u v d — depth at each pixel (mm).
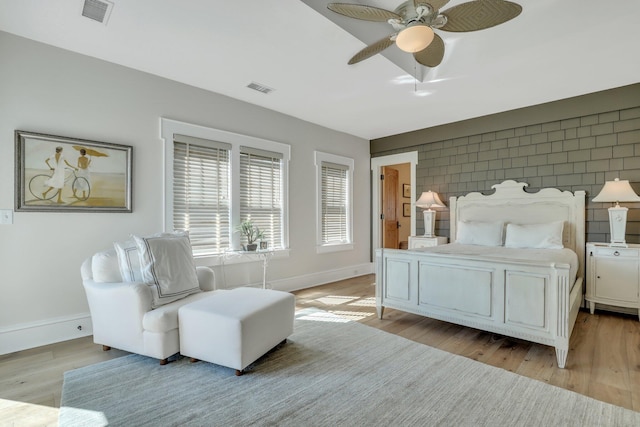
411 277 3102
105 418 1663
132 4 2113
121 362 2293
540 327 2346
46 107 2611
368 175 5875
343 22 2391
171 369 2191
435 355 2443
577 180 3867
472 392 1924
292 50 2705
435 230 5117
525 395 1892
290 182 4473
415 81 3322
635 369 2217
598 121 3721
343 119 4672
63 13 2219
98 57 2846
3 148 2443
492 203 4469
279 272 4328
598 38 2545
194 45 2637
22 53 2512
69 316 2734
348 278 5352
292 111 4301
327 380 2061
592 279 3510
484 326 2633
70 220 2738
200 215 3555
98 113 2865
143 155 3125
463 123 4723
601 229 3717
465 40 2943
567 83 3426
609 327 3088
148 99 3156
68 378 2062
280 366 2248
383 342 2697
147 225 3150
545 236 3686
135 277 2477
